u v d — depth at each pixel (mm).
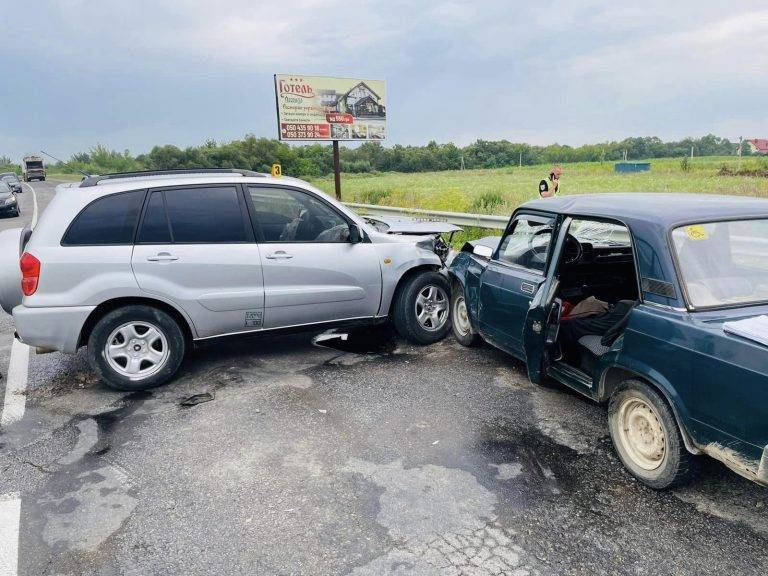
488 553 2775
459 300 5750
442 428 4059
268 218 5168
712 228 3287
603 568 2660
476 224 11258
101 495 3350
